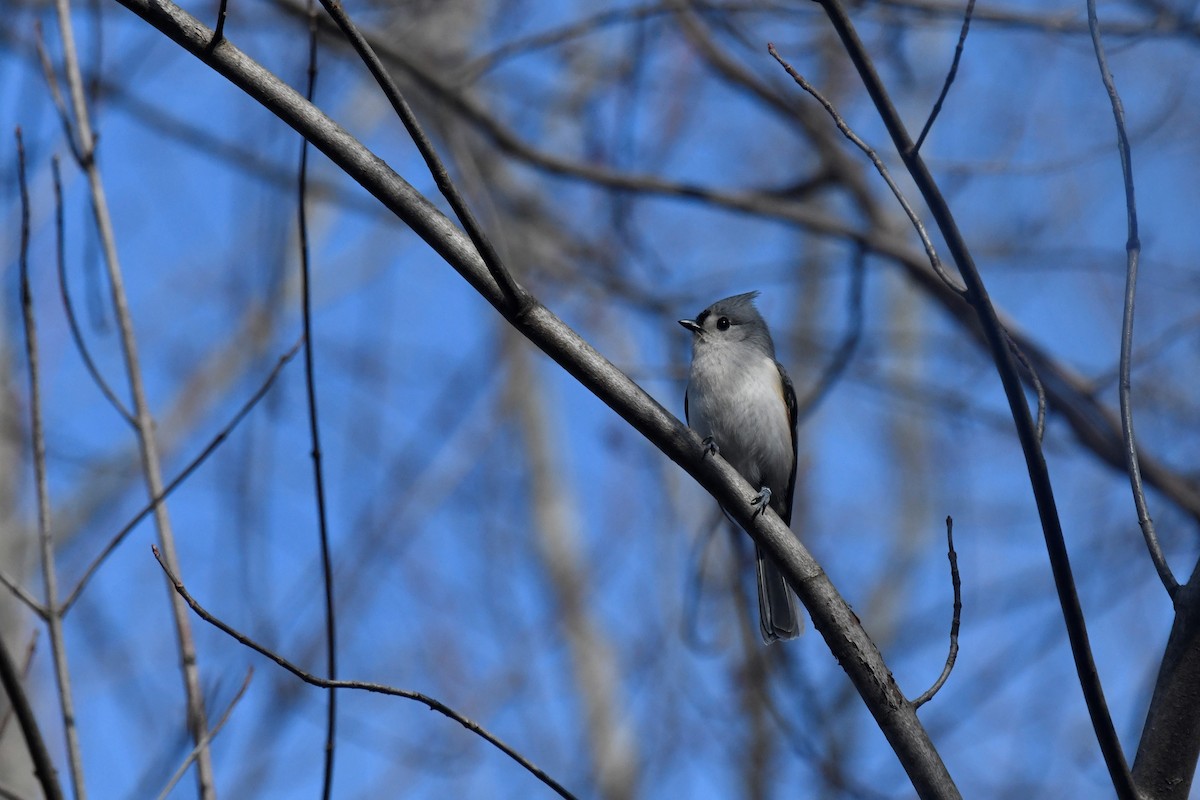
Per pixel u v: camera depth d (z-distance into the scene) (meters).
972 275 5.34
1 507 10.83
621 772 14.52
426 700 5.53
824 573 6.22
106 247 7.43
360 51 5.32
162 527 6.85
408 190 5.87
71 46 7.82
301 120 5.80
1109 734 5.19
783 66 5.78
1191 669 5.57
